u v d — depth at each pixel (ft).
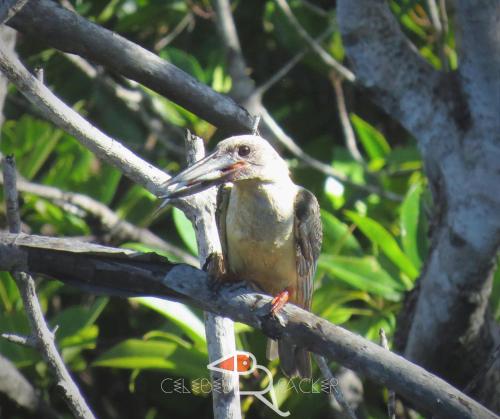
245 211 24.80
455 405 17.84
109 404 38.17
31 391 31.96
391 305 33.50
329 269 33.04
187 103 23.85
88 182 38.65
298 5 40.57
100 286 19.81
